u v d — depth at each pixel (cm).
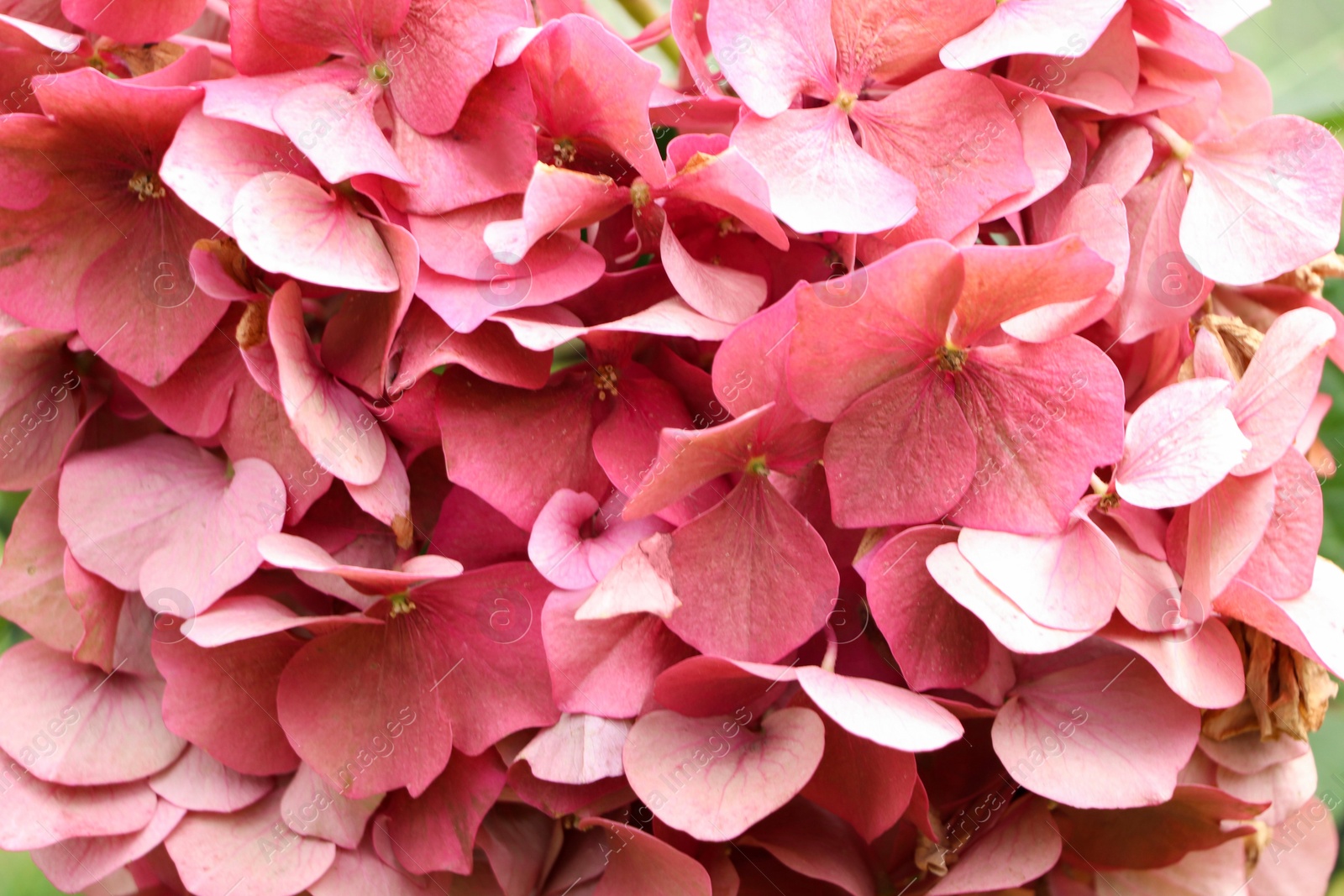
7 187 33
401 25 33
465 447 33
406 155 33
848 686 32
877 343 32
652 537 33
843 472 33
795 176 33
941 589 33
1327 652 33
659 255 33
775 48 33
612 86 32
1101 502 33
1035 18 33
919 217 33
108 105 33
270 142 33
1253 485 33
